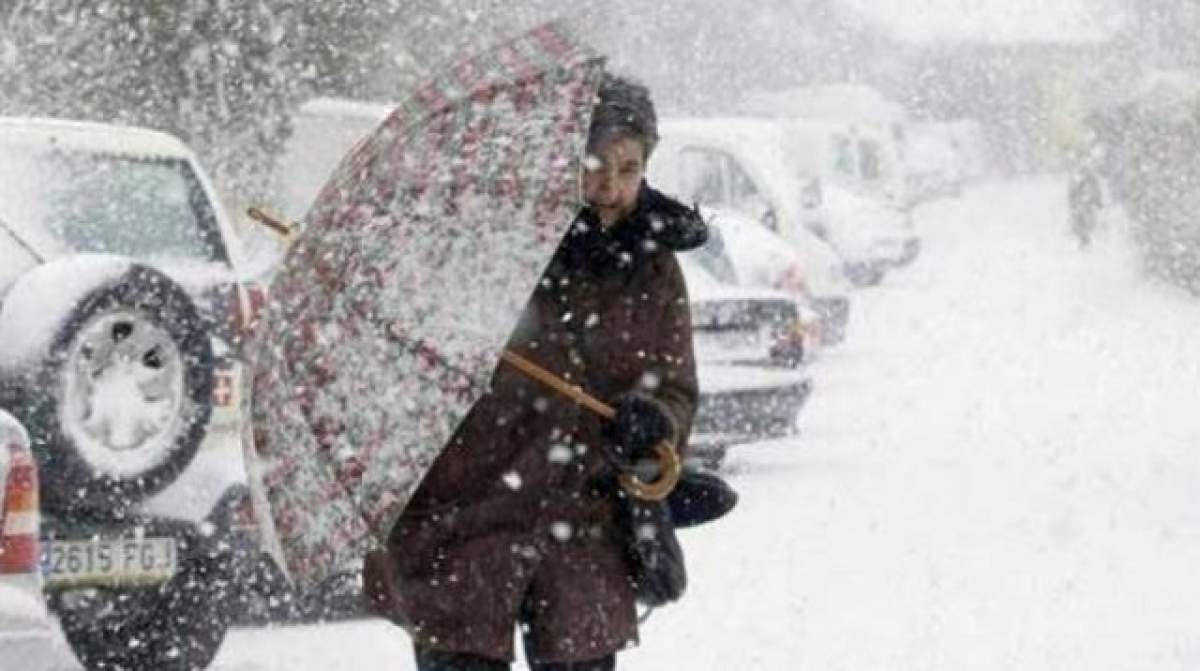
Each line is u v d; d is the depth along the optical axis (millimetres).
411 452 9953
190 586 17750
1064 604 20234
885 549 23891
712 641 18812
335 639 19609
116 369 16562
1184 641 18234
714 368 29875
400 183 10180
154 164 19172
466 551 10648
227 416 18078
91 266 16422
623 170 10781
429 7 51906
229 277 19094
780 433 30359
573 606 10703
